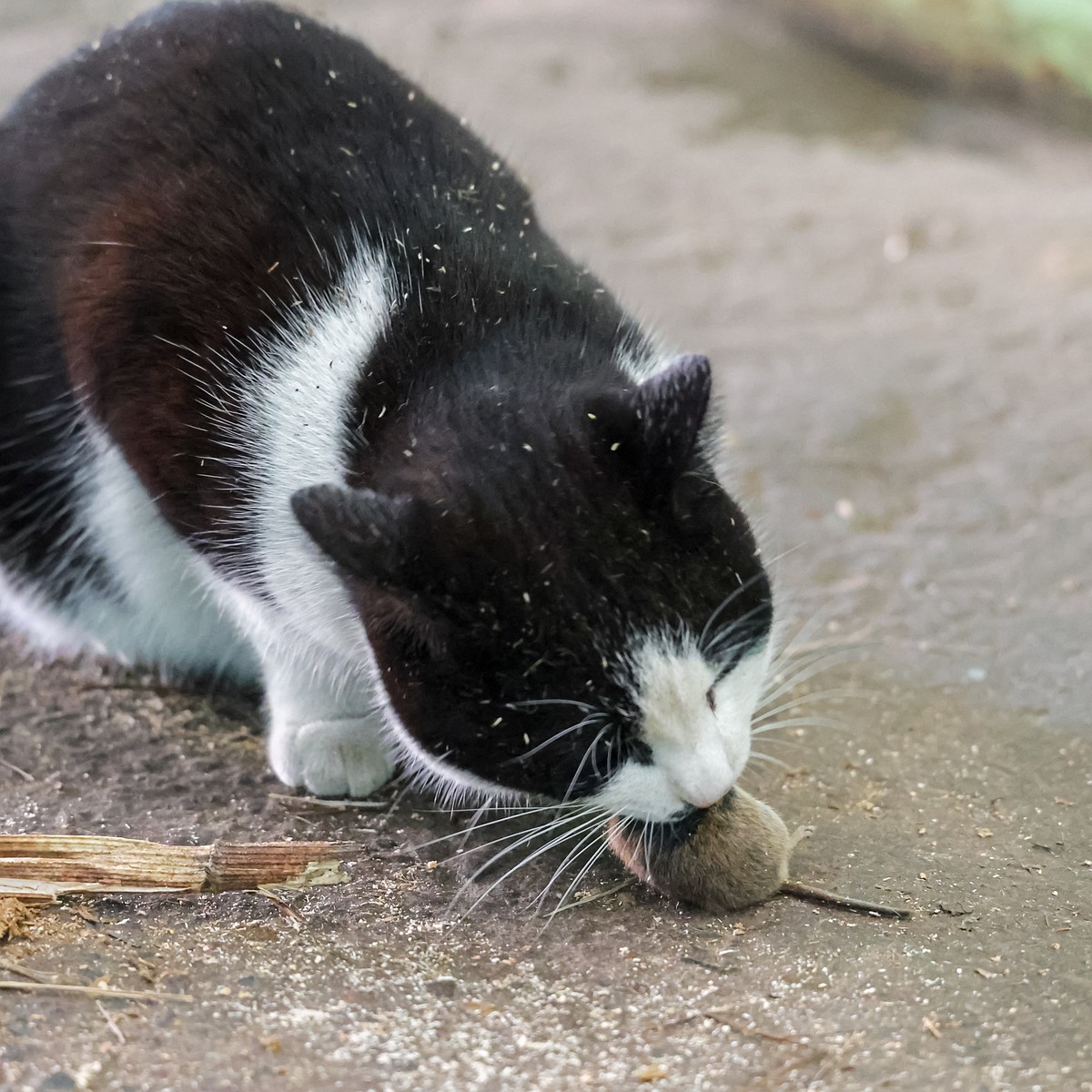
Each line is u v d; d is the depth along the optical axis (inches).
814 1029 88.3
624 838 105.1
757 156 298.4
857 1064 84.9
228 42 123.0
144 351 114.7
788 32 364.5
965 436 182.7
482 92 333.4
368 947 97.8
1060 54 294.4
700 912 102.0
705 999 91.6
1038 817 113.0
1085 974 93.4
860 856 107.7
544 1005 91.6
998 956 95.5
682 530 98.6
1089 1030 87.8
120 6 384.5
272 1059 85.1
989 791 117.1
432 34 374.0
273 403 110.8
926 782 118.6
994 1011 89.7
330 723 120.5
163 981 92.0
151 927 98.7
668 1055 86.4
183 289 113.8
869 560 157.2
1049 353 203.3
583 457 98.5
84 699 135.9
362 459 105.7
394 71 132.0
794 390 197.2
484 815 116.0
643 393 97.2
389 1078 84.1
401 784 121.1
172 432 114.0
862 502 169.3
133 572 133.3
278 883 104.6
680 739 95.9
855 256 244.8
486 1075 84.7
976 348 206.8
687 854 101.6
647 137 307.9
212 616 134.5
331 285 112.0
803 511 167.8
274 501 109.9
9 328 127.0
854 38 342.0
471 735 98.6
